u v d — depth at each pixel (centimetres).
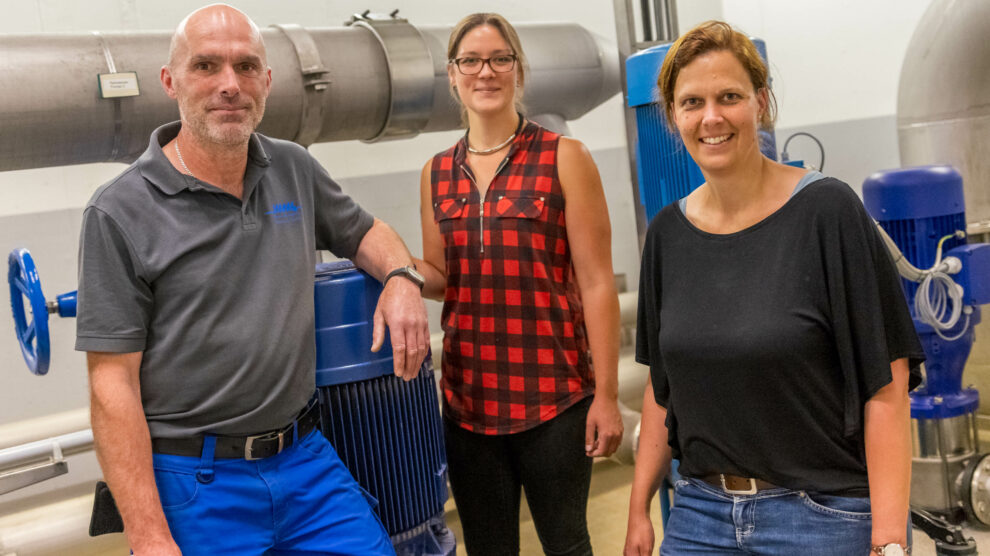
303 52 265
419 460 159
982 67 279
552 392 168
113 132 243
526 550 261
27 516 245
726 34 121
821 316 116
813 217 116
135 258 129
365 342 151
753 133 121
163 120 247
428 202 180
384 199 379
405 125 298
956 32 280
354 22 299
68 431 279
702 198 131
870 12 354
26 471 218
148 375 132
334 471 144
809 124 386
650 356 140
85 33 243
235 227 135
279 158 146
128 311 128
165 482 133
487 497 175
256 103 136
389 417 154
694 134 122
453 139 397
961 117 286
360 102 281
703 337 121
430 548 162
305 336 141
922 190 238
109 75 236
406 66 285
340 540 140
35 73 229
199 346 132
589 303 173
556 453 169
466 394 173
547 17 409
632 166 350
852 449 121
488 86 166
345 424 152
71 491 305
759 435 120
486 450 172
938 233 241
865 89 361
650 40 332
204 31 130
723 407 122
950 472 247
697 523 130
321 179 154
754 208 124
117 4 323
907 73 298
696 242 127
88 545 245
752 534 123
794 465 120
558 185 168
